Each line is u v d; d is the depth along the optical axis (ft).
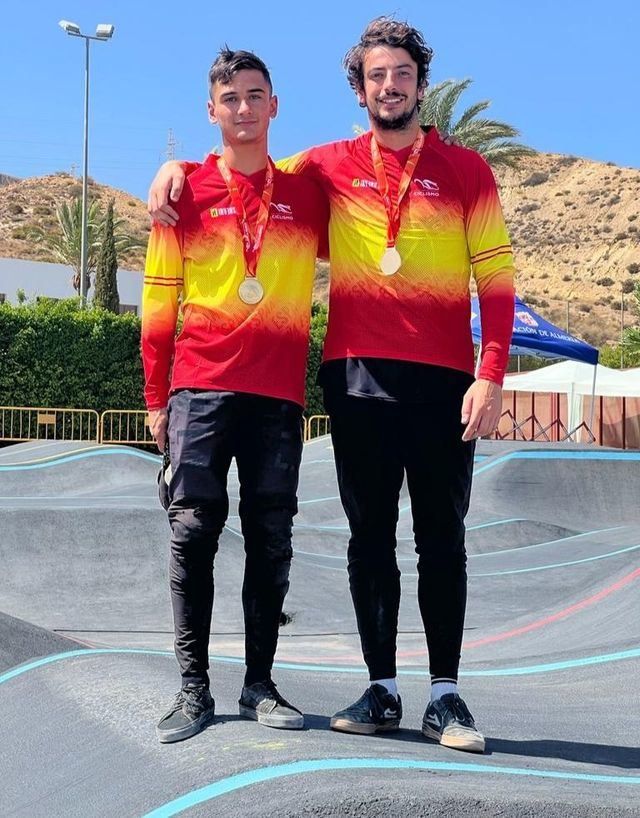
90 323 79.92
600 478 45.29
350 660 22.63
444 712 10.92
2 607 26.84
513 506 43.70
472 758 10.36
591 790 9.55
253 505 10.91
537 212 370.53
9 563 28.53
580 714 14.80
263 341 10.87
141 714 11.34
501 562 34.63
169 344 11.36
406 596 30.07
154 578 28.76
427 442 11.03
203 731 10.42
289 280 11.07
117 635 24.71
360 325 11.18
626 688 16.31
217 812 8.38
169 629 25.45
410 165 11.21
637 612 21.63
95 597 27.86
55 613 26.68
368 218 11.22
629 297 293.02
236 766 9.24
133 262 252.83
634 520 44.45
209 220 11.01
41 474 50.83
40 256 255.70
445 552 11.12
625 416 85.56
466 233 11.38
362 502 11.20
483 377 10.94
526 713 14.65
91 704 12.20
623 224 338.95
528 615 25.07
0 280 132.67
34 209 302.25
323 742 10.00
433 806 8.42
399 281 11.09
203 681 10.68
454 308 11.27
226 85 10.91
